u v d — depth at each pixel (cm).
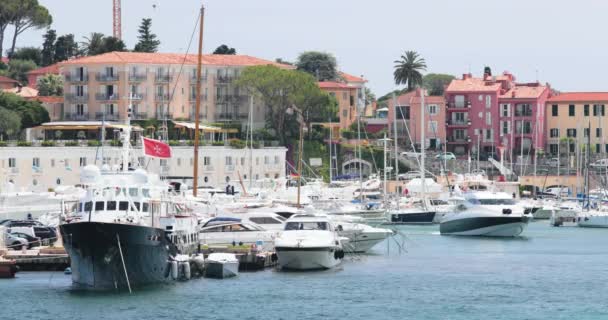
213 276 16088
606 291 15562
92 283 14438
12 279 15750
